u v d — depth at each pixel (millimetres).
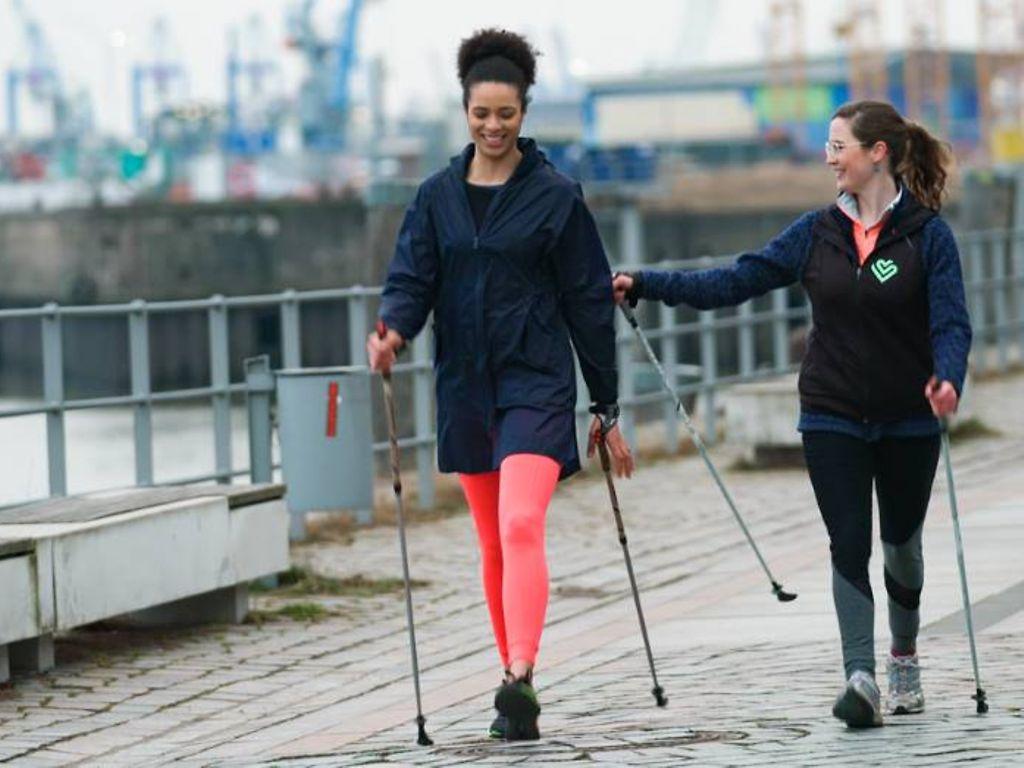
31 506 16484
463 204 11336
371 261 36344
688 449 29594
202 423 63625
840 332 11344
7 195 140750
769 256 11602
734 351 91125
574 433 11414
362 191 129375
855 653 11172
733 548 20625
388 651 15945
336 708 13781
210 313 21625
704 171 127812
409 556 20750
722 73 163250
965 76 160375
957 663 13227
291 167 144875
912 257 11234
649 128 164125
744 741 10773
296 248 126188
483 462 11477
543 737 11312
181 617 17188
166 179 147125
